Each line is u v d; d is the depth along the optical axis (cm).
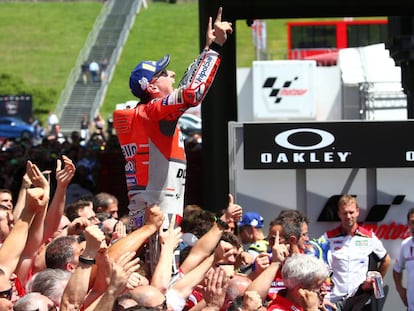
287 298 911
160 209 843
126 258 705
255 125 1340
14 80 9794
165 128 858
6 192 1017
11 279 806
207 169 1836
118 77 9744
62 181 948
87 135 6197
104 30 10700
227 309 873
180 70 10119
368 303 1312
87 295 768
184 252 1039
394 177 1347
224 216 1027
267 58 6531
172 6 12025
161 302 760
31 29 11419
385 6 2131
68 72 10231
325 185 1350
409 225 1282
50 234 953
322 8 2177
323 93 4075
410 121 1333
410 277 1284
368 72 3991
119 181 2188
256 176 1356
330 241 1263
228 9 2086
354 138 1336
